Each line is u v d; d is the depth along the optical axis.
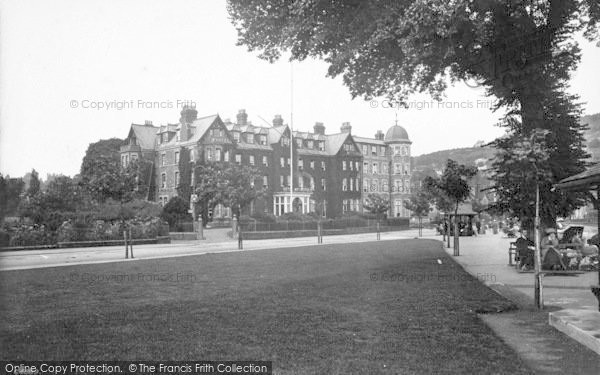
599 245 9.16
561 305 10.62
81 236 36.34
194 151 64.75
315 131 89.25
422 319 8.98
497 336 7.85
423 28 14.06
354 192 89.19
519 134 11.90
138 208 48.88
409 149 96.69
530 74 16.91
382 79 19.47
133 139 71.50
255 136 76.69
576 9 16.50
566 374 6.08
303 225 56.88
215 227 63.75
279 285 13.63
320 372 5.89
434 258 22.81
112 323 8.52
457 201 26.75
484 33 14.84
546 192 13.18
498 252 26.86
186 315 9.24
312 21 16.56
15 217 35.12
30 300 11.02
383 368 6.07
